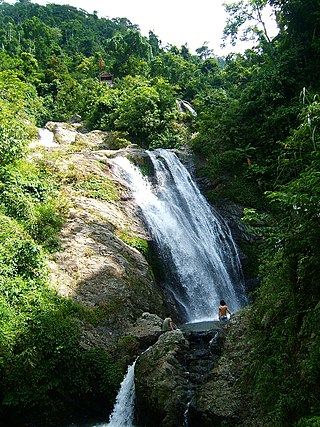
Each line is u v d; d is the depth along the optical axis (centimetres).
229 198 2088
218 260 1923
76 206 1597
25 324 1026
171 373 892
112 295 1262
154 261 1650
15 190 1413
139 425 914
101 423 989
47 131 3195
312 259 622
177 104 3591
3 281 1078
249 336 858
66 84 4738
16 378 947
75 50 7538
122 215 1716
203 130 2558
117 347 1100
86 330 1109
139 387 899
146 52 6309
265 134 2164
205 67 6147
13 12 10512
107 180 1869
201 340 1035
